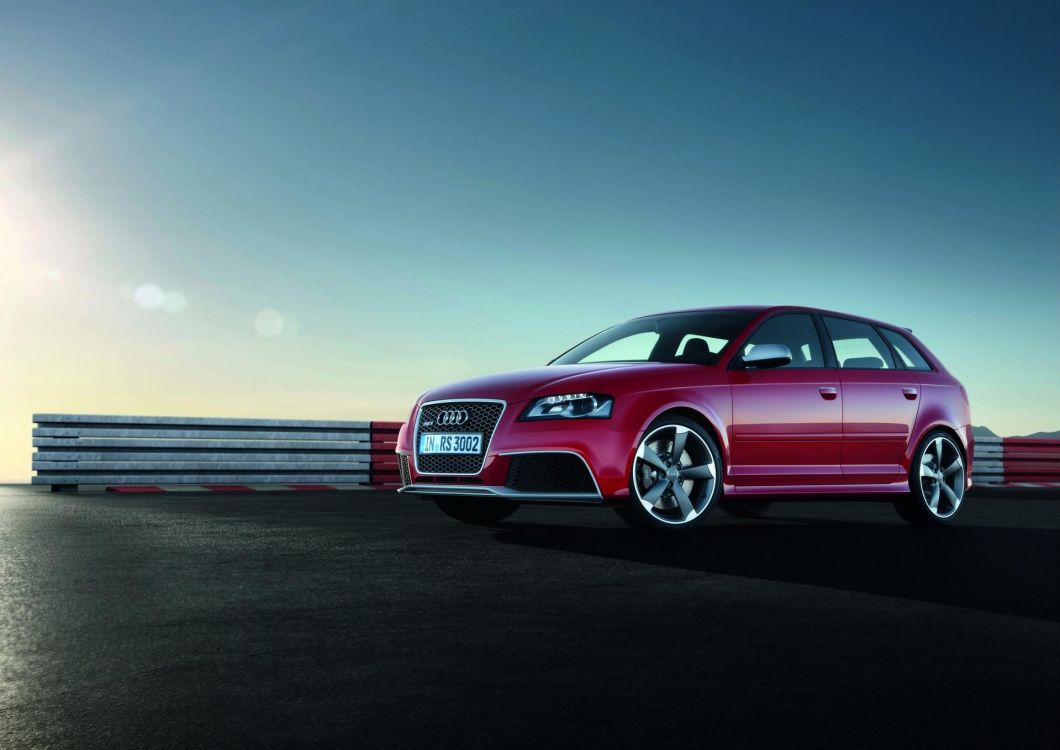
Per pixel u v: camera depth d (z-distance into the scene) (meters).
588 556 4.70
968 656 2.83
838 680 2.55
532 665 2.66
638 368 5.61
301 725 2.14
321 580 3.95
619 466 5.27
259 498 8.66
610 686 2.46
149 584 3.82
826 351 6.41
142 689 2.40
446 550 4.88
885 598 3.72
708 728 2.15
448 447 5.53
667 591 3.79
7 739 2.04
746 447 5.79
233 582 3.89
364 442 10.98
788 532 6.02
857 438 6.27
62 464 9.74
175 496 8.88
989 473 14.12
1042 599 3.76
